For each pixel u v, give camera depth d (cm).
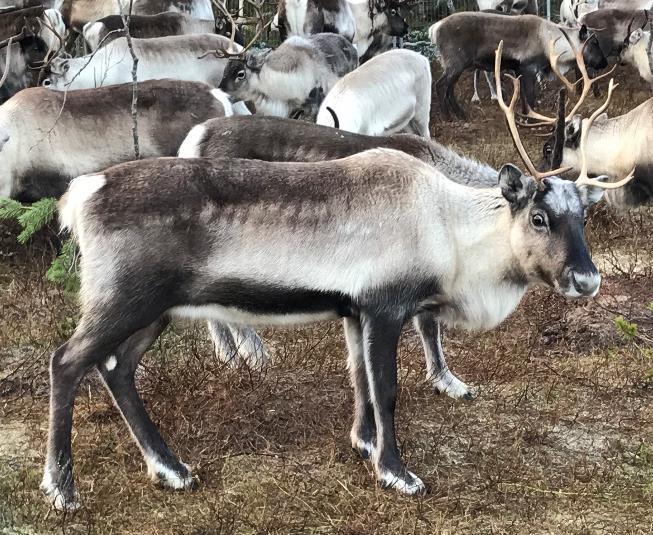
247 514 457
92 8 1409
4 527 449
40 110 795
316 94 1103
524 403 571
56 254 786
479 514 460
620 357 623
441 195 477
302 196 464
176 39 1070
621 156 827
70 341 454
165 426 527
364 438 508
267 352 631
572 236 461
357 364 502
